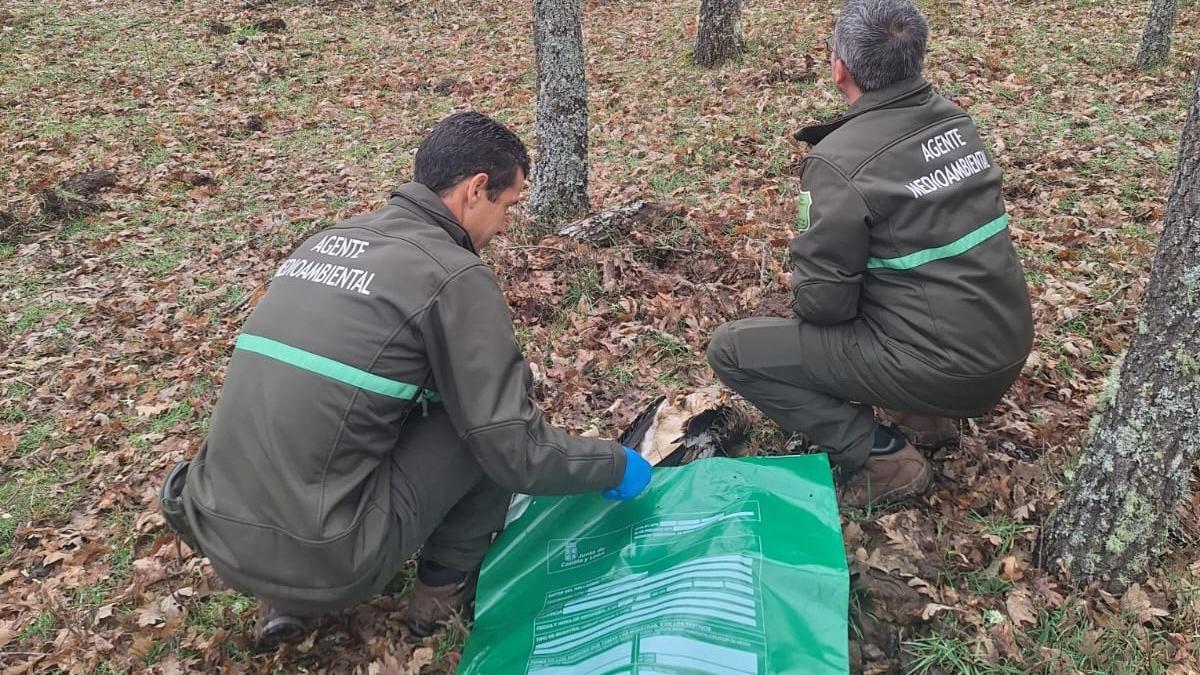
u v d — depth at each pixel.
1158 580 2.20
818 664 1.85
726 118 7.18
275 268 5.57
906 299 2.24
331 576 1.91
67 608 2.75
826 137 2.30
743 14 10.29
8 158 7.67
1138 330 2.05
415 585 2.41
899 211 2.14
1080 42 8.34
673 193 5.70
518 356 2.03
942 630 2.15
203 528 1.98
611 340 3.95
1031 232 4.61
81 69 10.13
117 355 4.59
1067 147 5.85
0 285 5.57
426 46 11.16
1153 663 2.01
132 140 8.05
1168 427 2.00
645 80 8.80
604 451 2.15
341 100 9.28
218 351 4.51
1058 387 3.19
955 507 2.55
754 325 2.53
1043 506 2.50
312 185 7.03
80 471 3.63
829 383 2.43
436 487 2.13
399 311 1.89
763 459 2.43
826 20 9.57
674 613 1.98
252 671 2.36
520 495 2.59
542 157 5.30
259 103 9.19
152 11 12.41
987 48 8.34
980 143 2.26
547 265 4.69
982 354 2.21
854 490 2.58
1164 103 6.68
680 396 3.28
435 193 2.10
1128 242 4.37
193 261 5.79
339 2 12.93
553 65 5.08
